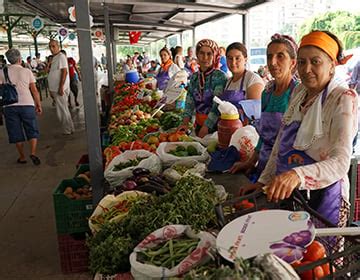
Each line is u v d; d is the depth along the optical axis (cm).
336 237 130
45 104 1401
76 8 262
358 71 516
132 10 820
